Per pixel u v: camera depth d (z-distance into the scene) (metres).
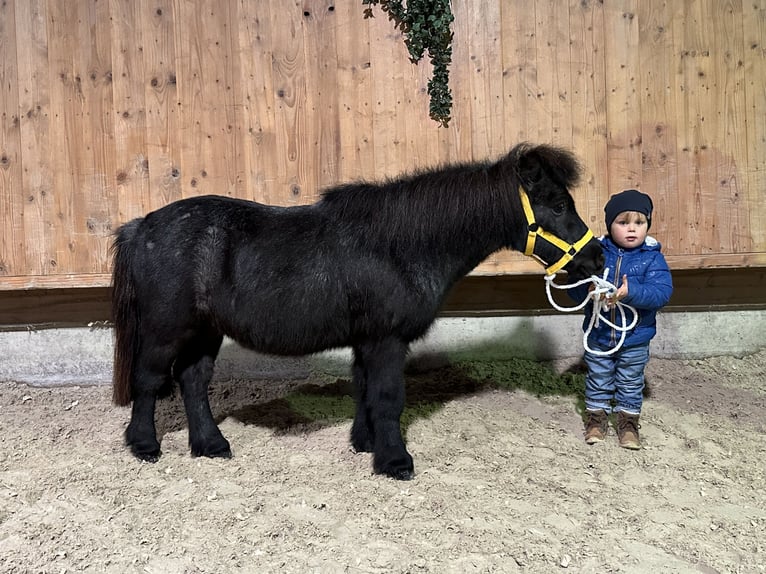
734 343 5.25
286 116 4.68
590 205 4.74
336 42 4.66
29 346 4.93
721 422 4.14
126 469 3.34
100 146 4.64
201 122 4.66
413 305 3.27
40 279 4.64
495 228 3.33
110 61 4.62
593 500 3.09
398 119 4.68
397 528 2.78
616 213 3.50
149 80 4.63
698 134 4.75
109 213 4.66
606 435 3.87
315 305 3.27
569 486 3.23
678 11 4.70
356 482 3.21
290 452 3.65
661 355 5.25
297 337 3.33
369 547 2.63
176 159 4.66
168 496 3.05
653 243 3.61
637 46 4.70
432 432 3.93
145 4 4.61
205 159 4.67
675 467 3.47
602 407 3.83
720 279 5.10
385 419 3.33
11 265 4.65
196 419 3.58
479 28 4.64
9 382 4.89
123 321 3.49
